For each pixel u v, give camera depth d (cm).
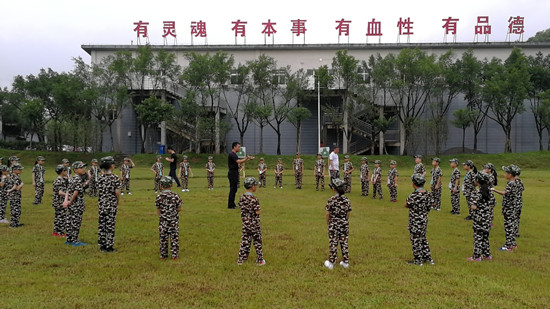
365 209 1260
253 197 651
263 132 4278
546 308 481
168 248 732
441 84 3609
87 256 683
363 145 4094
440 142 3869
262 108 3594
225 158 3703
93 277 573
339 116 3744
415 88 3819
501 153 3803
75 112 3766
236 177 1218
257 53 4238
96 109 3759
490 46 4078
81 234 863
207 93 3669
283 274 598
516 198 798
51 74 4094
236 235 854
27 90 3978
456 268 637
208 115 4053
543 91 3778
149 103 3538
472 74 3659
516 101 3594
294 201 1397
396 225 992
